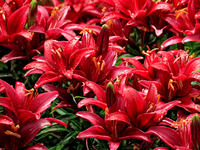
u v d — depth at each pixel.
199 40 1.07
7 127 0.91
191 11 1.10
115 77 1.01
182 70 0.98
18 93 0.95
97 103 0.93
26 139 0.92
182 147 0.87
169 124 0.94
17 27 1.07
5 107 0.93
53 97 0.95
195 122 0.85
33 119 0.93
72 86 1.01
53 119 0.93
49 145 1.09
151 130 0.90
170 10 1.09
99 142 1.01
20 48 1.10
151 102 0.92
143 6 1.11
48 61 1.00
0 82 0.92
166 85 0.98
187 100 0.97
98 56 1.01
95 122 0.92
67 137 1.03
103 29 0.98
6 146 0.92
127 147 0.99
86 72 1.01
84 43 1.03
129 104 0.90
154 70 1.01
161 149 0.89
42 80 0.97
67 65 0.99
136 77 1.04
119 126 0.92
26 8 1.07
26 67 0.98
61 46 0.99
